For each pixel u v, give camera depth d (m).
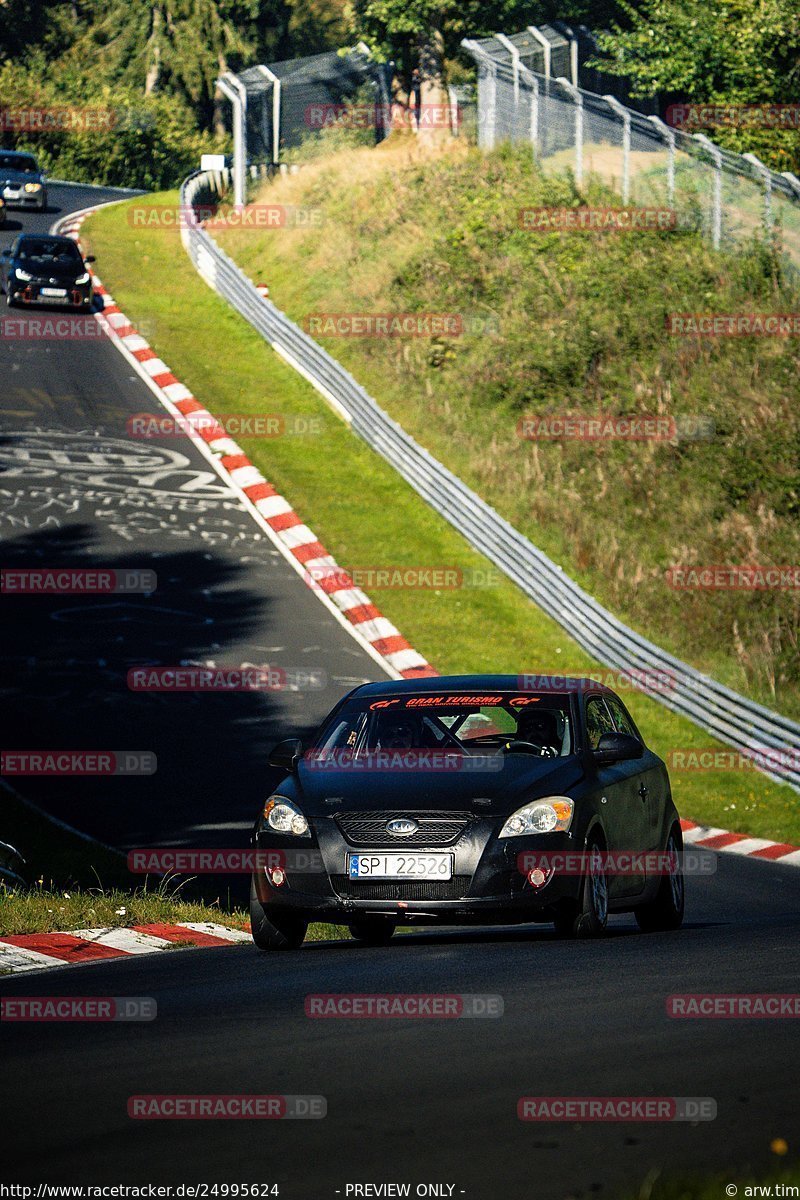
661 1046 20.62
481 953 31.23
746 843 69.00
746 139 163.88
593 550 107.69
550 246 148.25
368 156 189.12
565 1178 14.20
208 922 39.53
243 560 103.44
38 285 150.12
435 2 189.00
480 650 94.81
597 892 33.75
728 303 131.50
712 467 112.94
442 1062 19.62
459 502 112.62
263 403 135.88
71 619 91.25
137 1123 16.53
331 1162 14.88
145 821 63.69
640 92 175.62
